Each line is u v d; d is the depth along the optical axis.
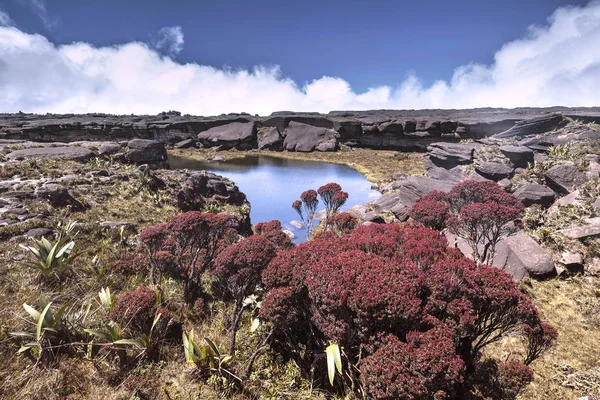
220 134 69.75
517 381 4.70
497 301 4.69
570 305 9.42
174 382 5.18
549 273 10.70
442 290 4.81
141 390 4.89
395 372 3.62
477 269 5.09
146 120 80.12
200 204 22.20
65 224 10.81
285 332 5.99
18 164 18.58
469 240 9.43
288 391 5.29
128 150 28.88
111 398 4.70
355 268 4.91
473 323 4.45
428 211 9.65
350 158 55.31
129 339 5.31
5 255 8.09
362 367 4.08
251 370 5.60
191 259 8.24
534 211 15.70
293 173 43.50
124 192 17.91
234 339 5.93
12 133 60.00
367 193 31.39
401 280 4.63
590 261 11.02
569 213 14.09
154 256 8.12
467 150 31.48
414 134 59.72
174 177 24.81
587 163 20.38
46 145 27.22
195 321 7.12
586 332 8.27
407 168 43.22
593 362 7.14
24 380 4.70
